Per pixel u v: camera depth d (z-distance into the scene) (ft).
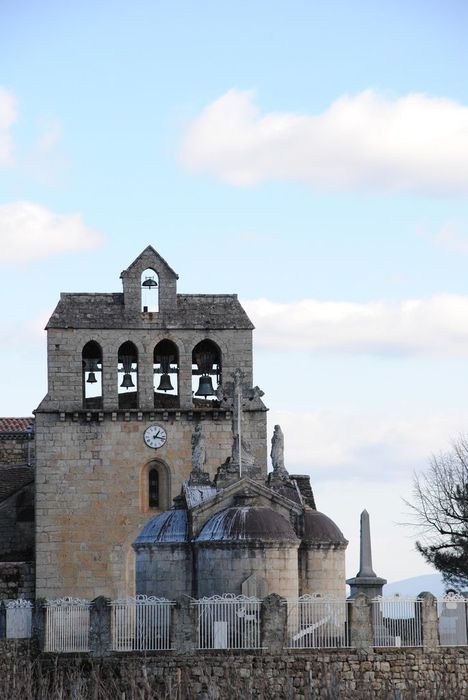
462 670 375.86
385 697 330.54
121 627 374.22
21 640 377.91
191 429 493.36
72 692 339.57
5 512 503.61
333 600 382.83
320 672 363.56
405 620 378.73
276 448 443.73
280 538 402.11
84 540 487.20
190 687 363.56
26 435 549.95
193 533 412.98
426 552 490.90
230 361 498.28
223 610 374.63
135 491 490.08
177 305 500.33
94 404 499.10
